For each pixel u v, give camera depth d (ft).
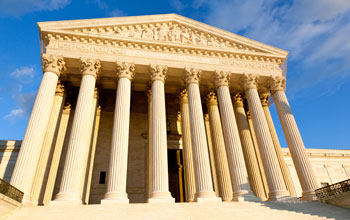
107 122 133.90
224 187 106.93
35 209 63.16
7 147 129.90
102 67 105.50
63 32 102.01
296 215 64.18
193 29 124.47
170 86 129.29
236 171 91.86
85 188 97.40
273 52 128.16
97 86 116.78
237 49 121.90
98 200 112.68
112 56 104.12
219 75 112.57
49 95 89.97
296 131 107.55
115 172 79.87
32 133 80.33
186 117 117.39
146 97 133.28
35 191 88.17
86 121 88.33
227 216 60.39
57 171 105.60
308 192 93.45
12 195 62.85
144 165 126.93
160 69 105.91
